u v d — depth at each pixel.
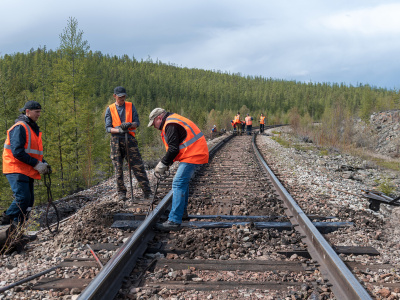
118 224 4.43
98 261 3.27
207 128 39.22
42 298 2.67
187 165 4.05
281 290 2.75
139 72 175.50
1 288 2.74
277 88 194.62
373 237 4.04
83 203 7.68
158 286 2.81
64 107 14.39
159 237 4.02
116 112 5.74
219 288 2.78
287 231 4.20
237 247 3.69
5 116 15.05
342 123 20.89
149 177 8.84
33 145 4.45
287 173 9.25
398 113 22.28
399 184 9.23
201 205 5.55
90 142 14.72
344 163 13.35
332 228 4.33
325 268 3.03
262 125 32.56
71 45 14.88
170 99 145.25
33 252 3.81
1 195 12.23
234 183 7.42
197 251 3.57
